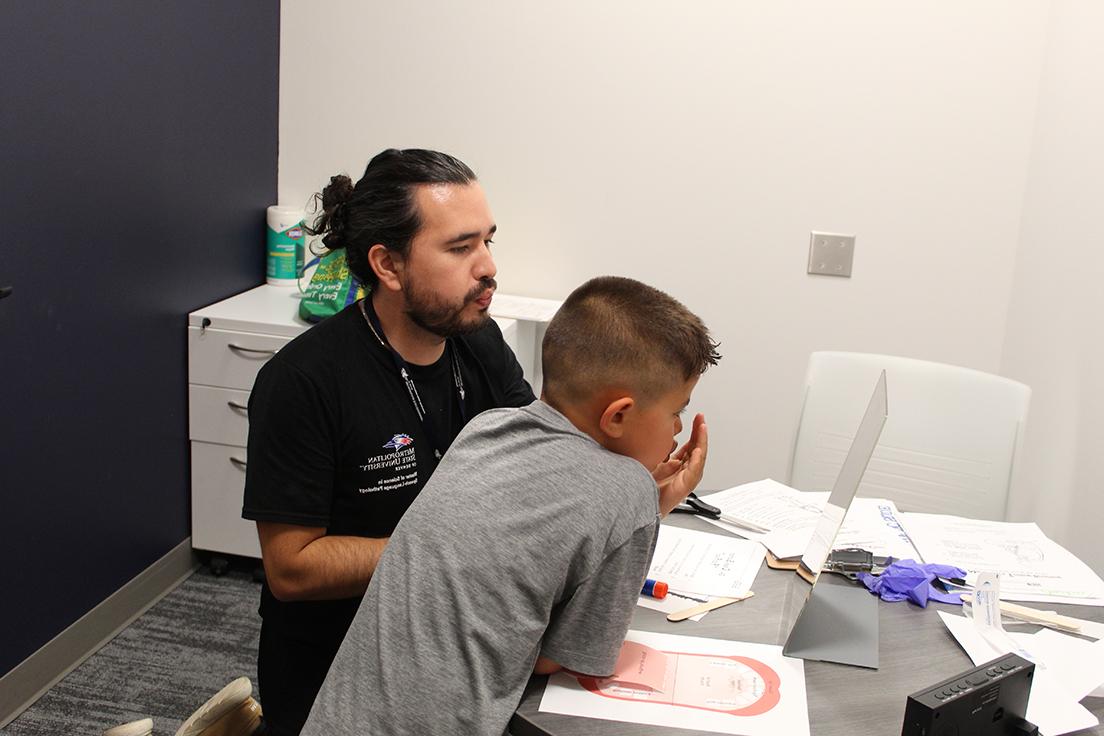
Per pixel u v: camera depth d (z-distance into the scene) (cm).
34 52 214
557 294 326
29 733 225
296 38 320
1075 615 153
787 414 323
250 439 156
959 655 139
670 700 124
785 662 134
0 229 210
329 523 161
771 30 296
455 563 118
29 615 234
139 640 265
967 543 176
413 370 165
